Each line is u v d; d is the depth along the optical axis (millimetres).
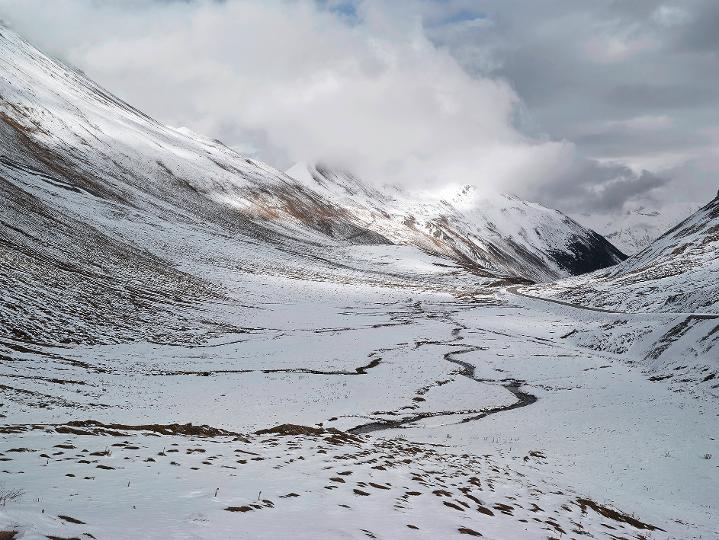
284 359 47594
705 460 24219
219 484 11125
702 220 148750
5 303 42469
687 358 43938
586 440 27562
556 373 46188
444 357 52344
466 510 12156
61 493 8906
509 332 70562
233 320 66938
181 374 38531
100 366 36469
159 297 66938
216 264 106625
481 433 28625
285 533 8328
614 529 13617
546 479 19250
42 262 58844
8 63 196125
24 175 110062
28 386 25969
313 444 19125
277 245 164875
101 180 150500
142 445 14906
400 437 26719
